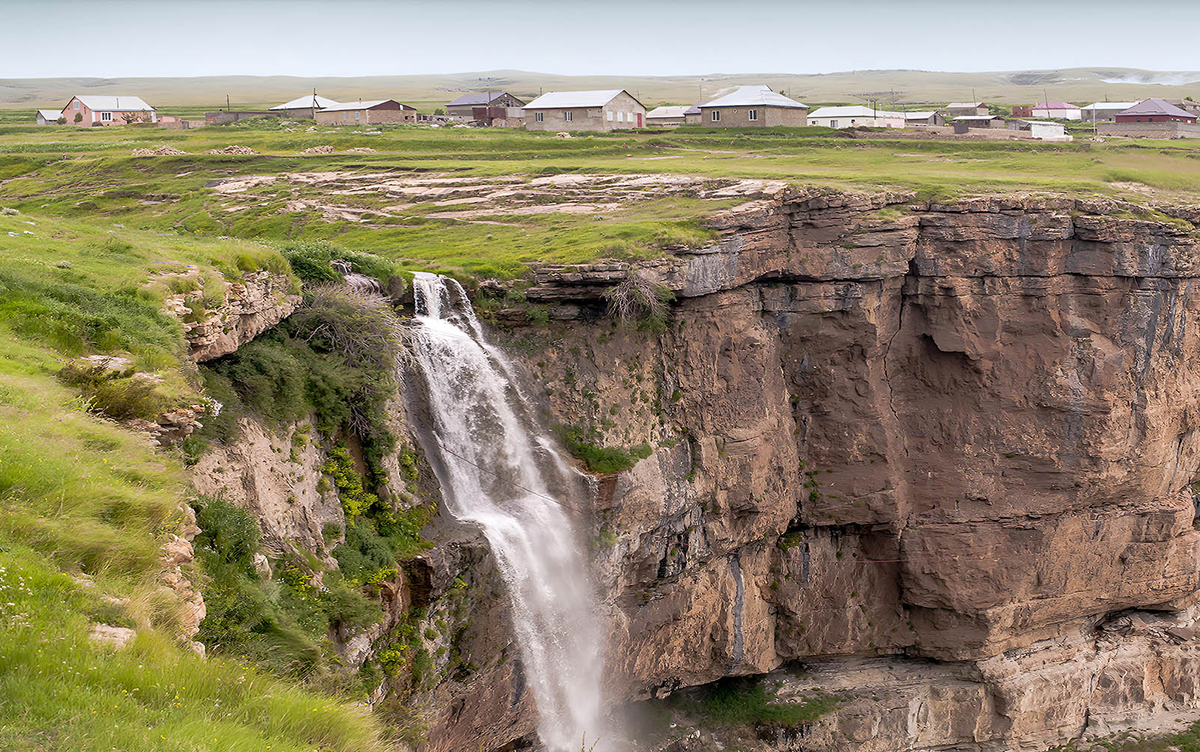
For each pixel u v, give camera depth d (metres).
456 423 43.12
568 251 50.38
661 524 48.09
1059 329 57.12
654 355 50.28
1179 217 60.19
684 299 50.62
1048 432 57.44
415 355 42.00
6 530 17.06
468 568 38.16
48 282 28.52
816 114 141.38
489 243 56.41
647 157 89.94
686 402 50.75
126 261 33.53
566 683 43.53
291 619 26.56
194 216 71.88
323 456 35.84
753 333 53.84
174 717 14.66
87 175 84.06
